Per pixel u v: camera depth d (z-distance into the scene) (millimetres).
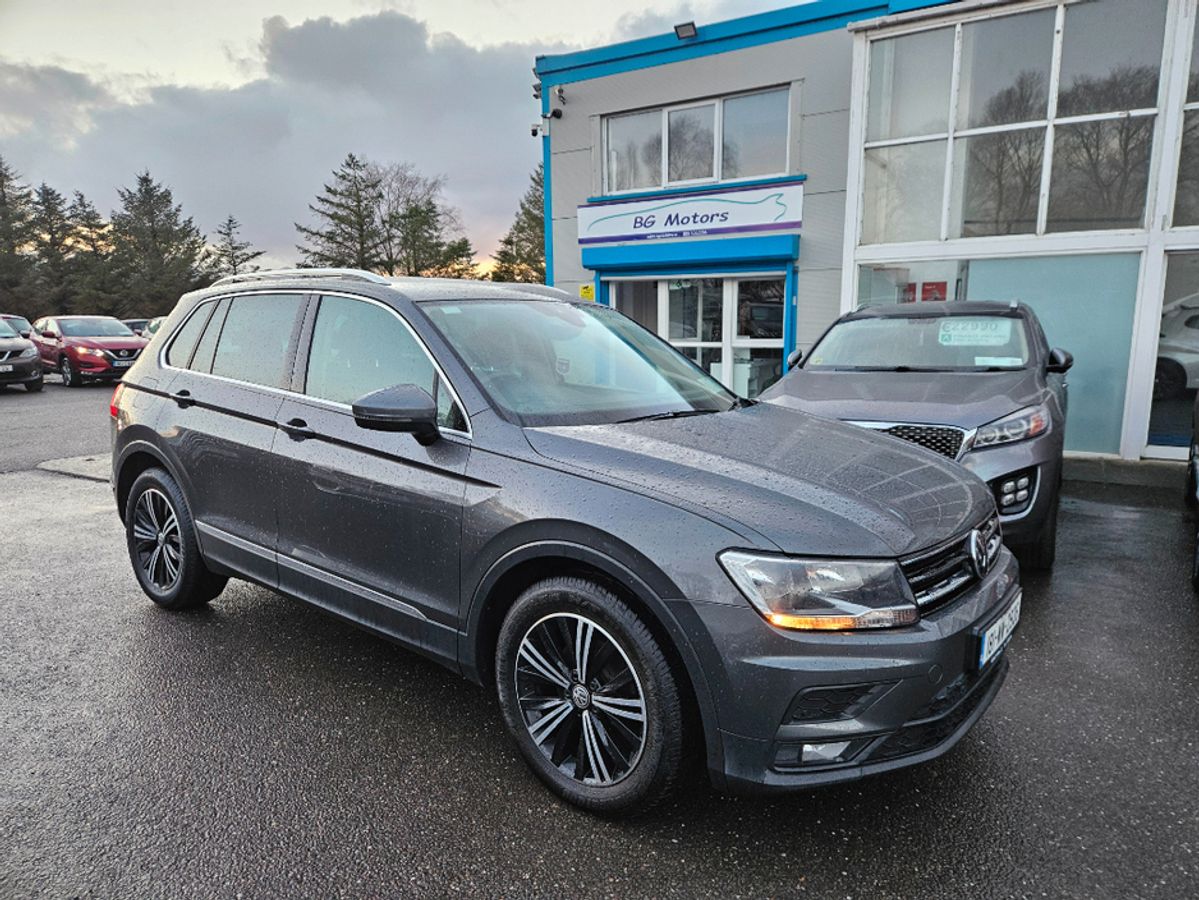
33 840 2271
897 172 9242
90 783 2568
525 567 2490
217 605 4234
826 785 2057
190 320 4027
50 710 3061
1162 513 6078
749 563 2059
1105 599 4238
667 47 10969
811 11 9930
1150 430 8266
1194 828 2320
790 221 10242
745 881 2119
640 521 2193
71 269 58250
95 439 10273
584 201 12000
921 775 2611
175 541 4012
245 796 2504
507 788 2564
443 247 52500
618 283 11977
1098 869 2148
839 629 2027
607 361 3309
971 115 8820
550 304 3582
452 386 2766
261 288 3672
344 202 52812
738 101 10789
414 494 2707
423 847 2264
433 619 2709
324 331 3271
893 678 2027
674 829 2342
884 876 2135
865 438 2984
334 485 2988
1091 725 2926
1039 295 8602
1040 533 4383
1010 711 3037
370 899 2055
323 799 2494
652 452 2471
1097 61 8133
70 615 4070
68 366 17859
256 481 3340
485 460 2574
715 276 11086
